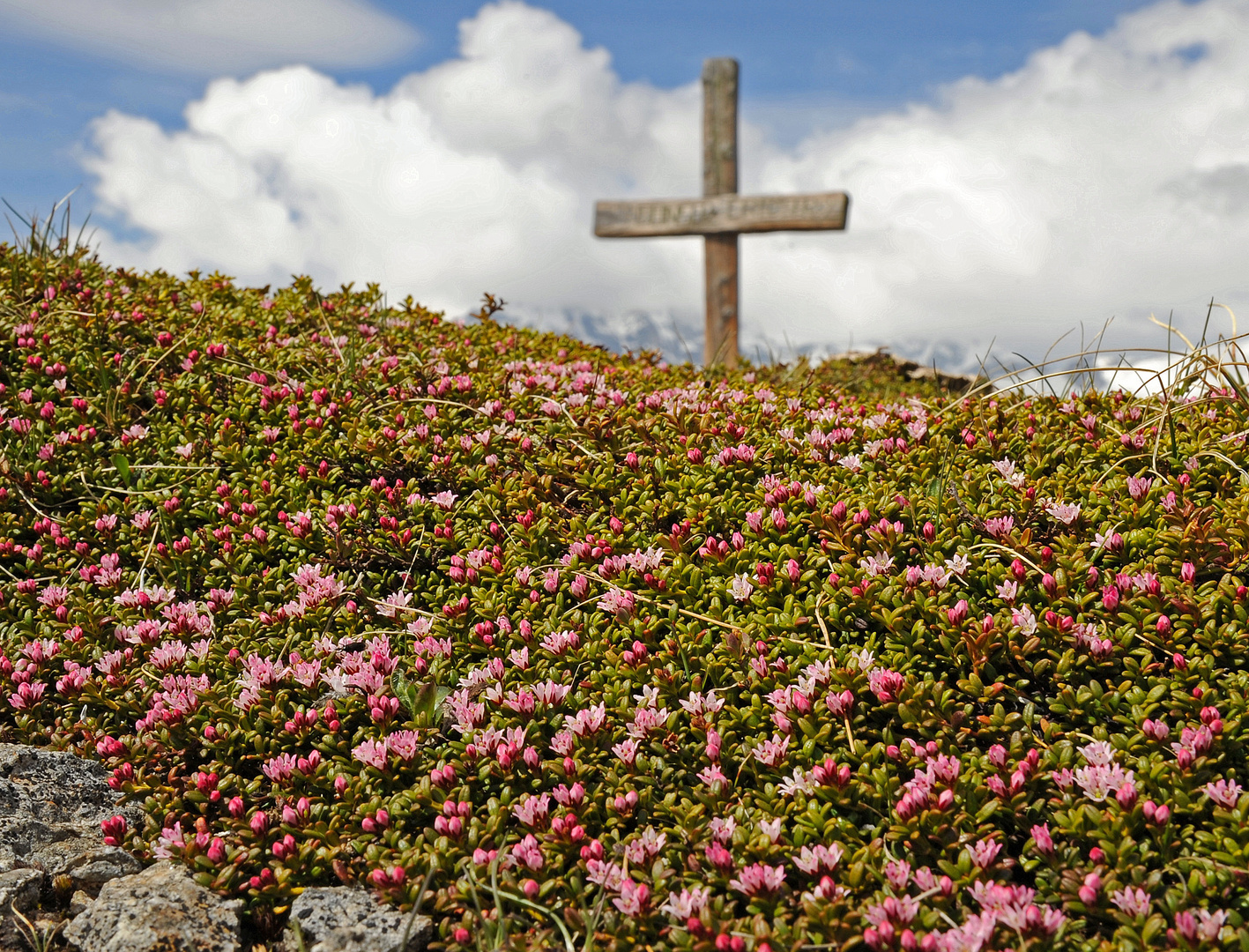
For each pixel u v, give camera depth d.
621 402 6.09
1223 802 2.74
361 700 3.75
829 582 3.87
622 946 2.66
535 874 2.89
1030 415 5.42
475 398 6.24
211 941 2.82
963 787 2.94
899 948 2.46
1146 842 2.71
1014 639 3.40
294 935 2.85
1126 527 4.06
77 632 4.22
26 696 3.91
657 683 3.57
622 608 3.94
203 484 5.32
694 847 2.96
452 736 3.66
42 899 3.07
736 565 4.18
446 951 2.71
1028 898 2.54
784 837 2.96
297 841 3.23
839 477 4.91
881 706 3.27
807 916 2.61
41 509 5.36
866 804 3.00
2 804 3.33
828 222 13.88
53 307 6.97
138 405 6.16
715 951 2.56
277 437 5.79
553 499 5.07
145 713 3.84
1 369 6.26
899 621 3.57
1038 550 3.95
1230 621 3.42
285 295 8.48
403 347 7.32
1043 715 3.36
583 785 3.26
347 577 4.63
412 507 5.03
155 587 4.72
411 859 2.98
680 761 3.32
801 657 3.56
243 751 3.65
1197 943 2.37
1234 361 5.02
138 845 3.27
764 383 8.28
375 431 5.73
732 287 14.50
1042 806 2.95
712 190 14.53
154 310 7.29
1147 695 3.18
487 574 4.51
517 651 3.87
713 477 4.95
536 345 8.54
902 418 5.64
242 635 4.24
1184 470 4.46
